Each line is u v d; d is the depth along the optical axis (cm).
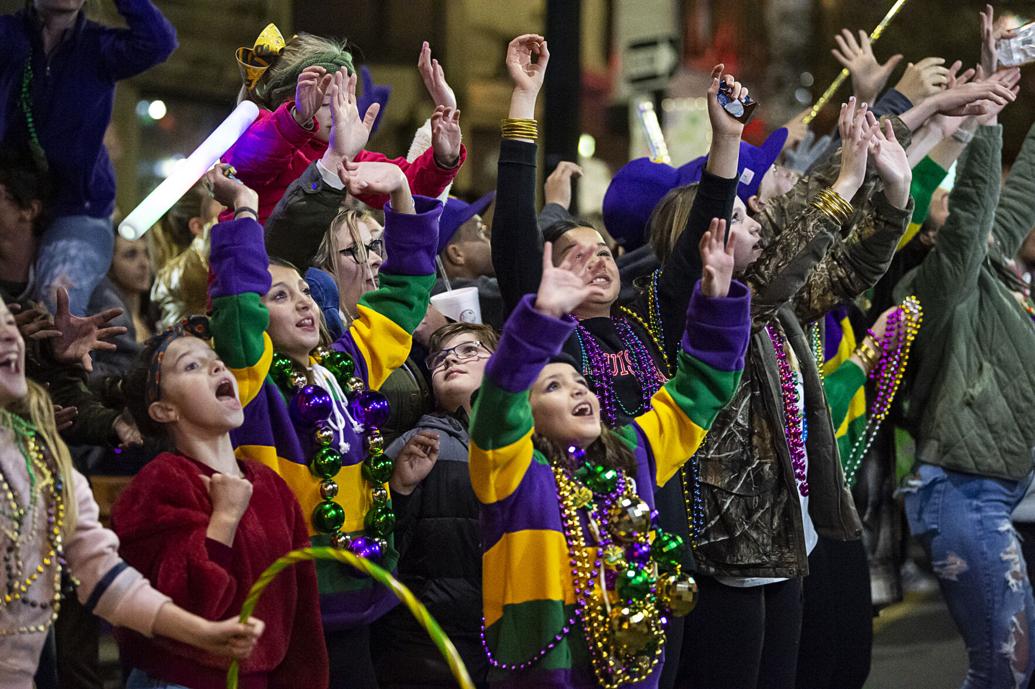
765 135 3422
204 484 1148
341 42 1591
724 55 3491
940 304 1716
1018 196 1834
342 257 1501
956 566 1714
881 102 1711
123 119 2902
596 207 2916
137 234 1161
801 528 1379
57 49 1571
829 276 1512
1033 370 1725
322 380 1297
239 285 1209
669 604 1188
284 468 1254
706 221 1376
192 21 3022
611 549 1170
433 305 1516
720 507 1352
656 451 1249
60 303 1350
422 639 1362
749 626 1366
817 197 1406
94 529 1077
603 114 3694
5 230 1541
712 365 1242
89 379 1488
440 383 1388
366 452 1306
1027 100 2725
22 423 1059
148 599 1061
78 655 1516
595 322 1385
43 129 1566
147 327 2038
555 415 1205
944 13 3161
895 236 1478
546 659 1155
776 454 1379
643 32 3150
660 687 1290
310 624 1198
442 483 1372
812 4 3500
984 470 1706
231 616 1137
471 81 3778
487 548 1178
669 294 1393
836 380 1648
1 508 1025
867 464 1844
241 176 1452
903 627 2522
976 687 1716
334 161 1344
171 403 1167
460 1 3728
